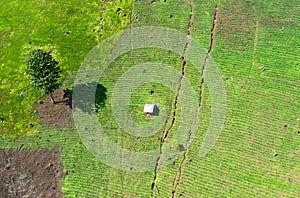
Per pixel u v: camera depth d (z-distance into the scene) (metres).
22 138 59.88
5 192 57.25
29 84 63.41
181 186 50.75
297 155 48.31
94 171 54.97
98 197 53.31
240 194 47.88
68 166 56.34
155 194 51.41
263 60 55.59
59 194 55.19
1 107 62.69
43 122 60.28
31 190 56.50
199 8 62.97
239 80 55.12
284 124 50.53
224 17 60.91
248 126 51.62
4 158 59.12
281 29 57.31
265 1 60.34
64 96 61.41
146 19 64.81
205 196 49.12
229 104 53.78
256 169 48.72
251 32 58.31
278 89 53.00
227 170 49.75
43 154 58.06
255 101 53.00
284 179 47.25
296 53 54.84
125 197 52.28
